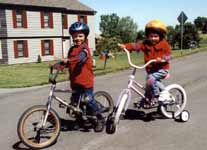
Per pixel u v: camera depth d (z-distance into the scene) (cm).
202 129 712
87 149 617
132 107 916
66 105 670
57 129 649
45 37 3859
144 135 684
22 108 1019
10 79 1798
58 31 4003
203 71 1753
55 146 638
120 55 3859
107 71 2003
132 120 792
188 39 4722
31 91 1367
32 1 3734
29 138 645
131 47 745
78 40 675
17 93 1329
